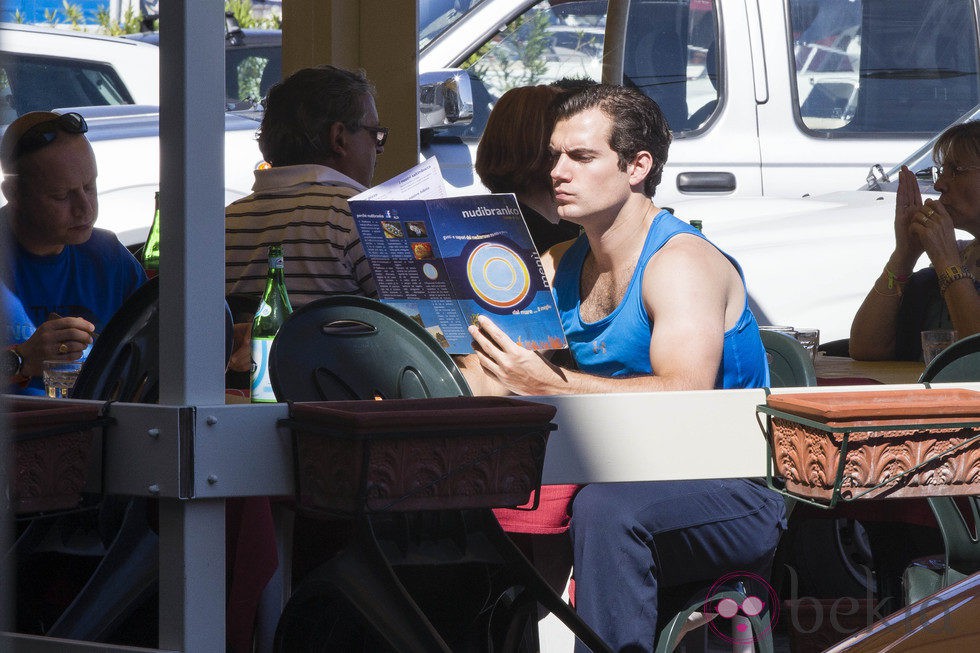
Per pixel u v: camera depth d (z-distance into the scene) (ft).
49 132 33.19
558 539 27.84
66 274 34.83
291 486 19.66
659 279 27.58
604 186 28.32
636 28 72.54
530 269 24.39
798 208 67.82
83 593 21.11
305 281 35.53
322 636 20.20
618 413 21.08
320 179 36.65
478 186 68.85
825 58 73.05
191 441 18.99
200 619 19.30
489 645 21.25
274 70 71.67
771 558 26.81
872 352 42.22
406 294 25.23
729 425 21.52
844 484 20.10
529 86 38.17
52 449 19.13
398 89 45.73
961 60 73.51
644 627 24.34
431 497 18.74
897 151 73.10
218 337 19.56
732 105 72.38
